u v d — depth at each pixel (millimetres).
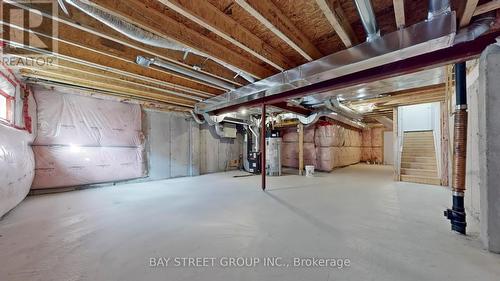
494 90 1904
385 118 8844
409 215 2959
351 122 8805
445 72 3078
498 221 1896
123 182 5352
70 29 2418
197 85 4422
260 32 2574
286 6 2105
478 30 1936
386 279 1538
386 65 2789
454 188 2410
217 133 7629
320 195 4160
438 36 1881
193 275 1599
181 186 5070
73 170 4527
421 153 6387
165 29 2209
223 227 2518
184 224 2611
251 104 4992
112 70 3205
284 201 3703
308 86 3717
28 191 3732
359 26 2439
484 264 1724
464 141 2371
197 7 1938
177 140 6559
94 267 1698
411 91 4922
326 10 1823
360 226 2551
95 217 2863
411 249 1983
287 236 2270
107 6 1792
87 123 4734
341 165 9492
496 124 1904
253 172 7477
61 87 4270
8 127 3041
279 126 8570
